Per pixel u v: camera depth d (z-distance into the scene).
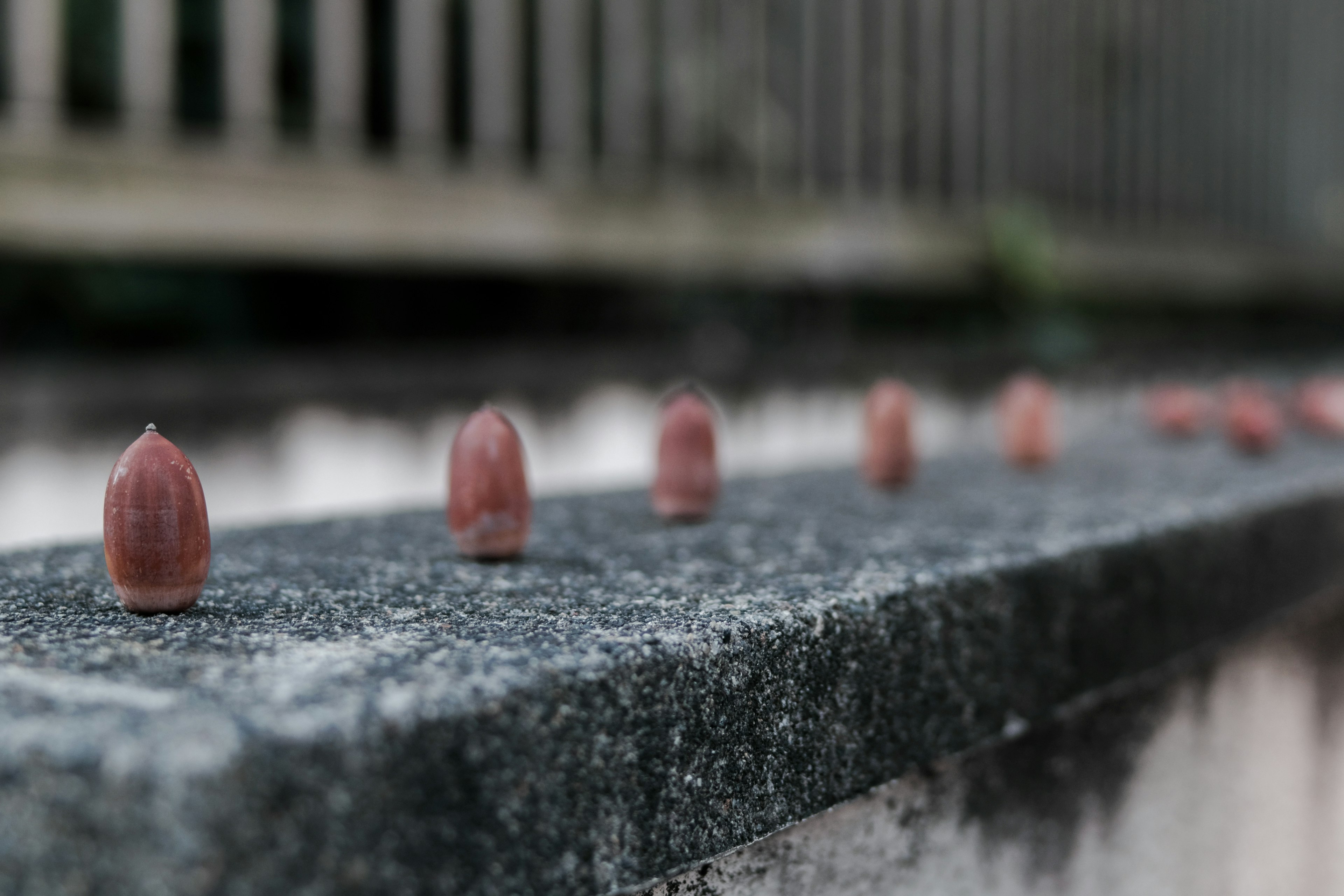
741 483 2.30
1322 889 2.24
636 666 0.88
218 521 3.97
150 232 4.16
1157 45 9.64
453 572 1.31
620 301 6.54
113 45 4.48
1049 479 2.29
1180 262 10.00
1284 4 11.27
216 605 1.10
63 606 1.09
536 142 5.82
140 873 0.63
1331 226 12.50
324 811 0.68
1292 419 3.41
